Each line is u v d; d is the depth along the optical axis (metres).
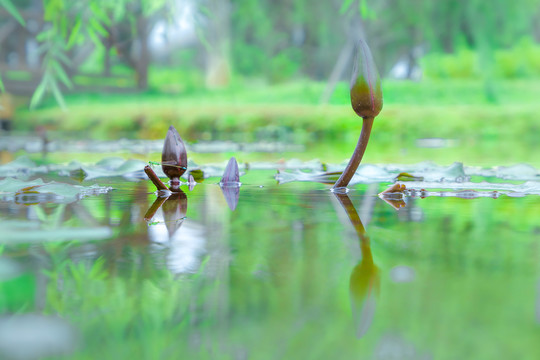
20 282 0.94
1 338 0.69
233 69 14.17
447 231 1.35
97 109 6.94
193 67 15.62
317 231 1.35
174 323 0.74
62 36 2.46
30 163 1.91
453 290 0.90
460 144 4.00
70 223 1.38
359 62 1.56
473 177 1.82
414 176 1.76
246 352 0.65
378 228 1.36
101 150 3.31
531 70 12.48
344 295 0.87
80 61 8.90
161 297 0.86
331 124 5.54
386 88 9.62
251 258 1.14
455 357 0.62
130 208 1.47
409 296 0.86
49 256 1.14
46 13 2.48
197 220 1.40
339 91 9.73
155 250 1.21
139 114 6.14
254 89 11.26
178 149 1.65
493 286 0.92
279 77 14.52
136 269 1.04
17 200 1.53
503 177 1.81
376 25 11.70
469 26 9.91
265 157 2.54
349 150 3.18
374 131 5.40
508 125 5.65
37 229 1.34
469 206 1.49
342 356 0.63
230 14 13.08
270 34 13.93
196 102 8.50
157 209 1.46
